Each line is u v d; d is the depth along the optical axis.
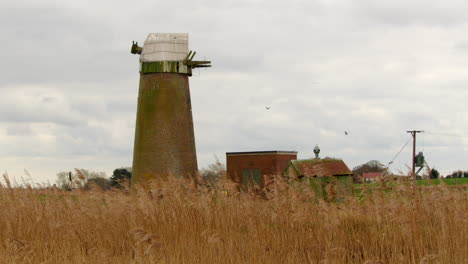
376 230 13.79
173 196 16.53
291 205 14.49
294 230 14.05
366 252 13.19
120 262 14.16
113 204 16.53
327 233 13.83
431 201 13.51
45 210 16.80
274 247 13.74
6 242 15.35
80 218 16.45
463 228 12.67
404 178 14.02
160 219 15.72
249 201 15.90
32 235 16.09
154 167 37.28
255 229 14.24
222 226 14.88
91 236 16.09
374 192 14.30
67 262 14.31
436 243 12.94
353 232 13.94
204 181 17.48
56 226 15.93
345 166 30.97
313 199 14.90
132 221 15.83
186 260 13.52
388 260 13.27
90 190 17.70
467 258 12.07
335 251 13.03
